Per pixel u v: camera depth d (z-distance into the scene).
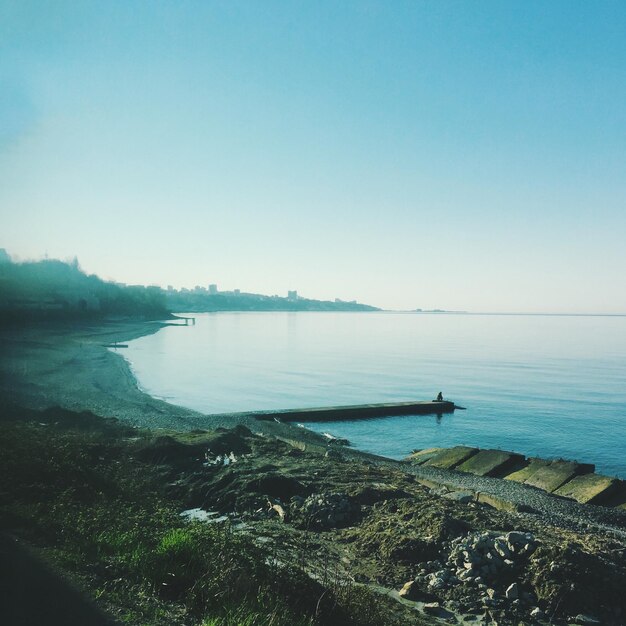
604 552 13.95
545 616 10.96
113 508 14.20
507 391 69.50
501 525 15.60
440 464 31.62
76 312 151.38
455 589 11.84
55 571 7.88
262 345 138.88
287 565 10.39
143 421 39.47
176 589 8.22
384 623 9.59
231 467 21.52
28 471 15.09
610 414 53.75
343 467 23.80
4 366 65.38
